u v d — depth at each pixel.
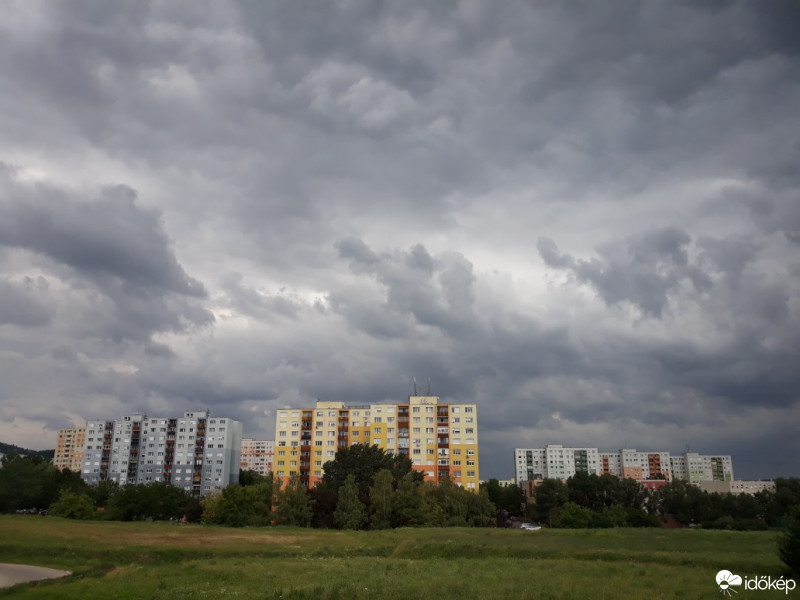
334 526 127.19
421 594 37.69
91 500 136.12
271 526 118.50
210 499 129.50
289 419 191.12
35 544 68.50
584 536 79.88
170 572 50.06
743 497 174.50
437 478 177.88
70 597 39.03
